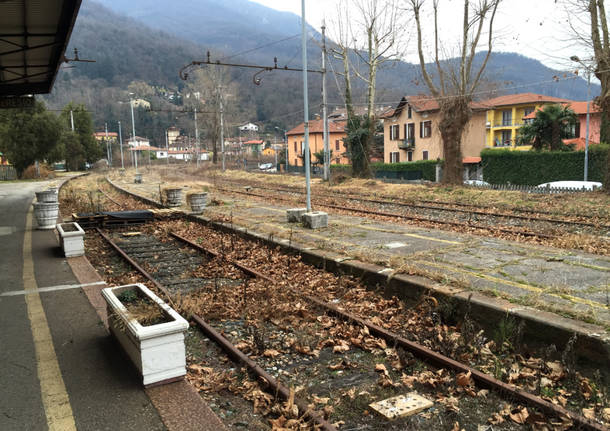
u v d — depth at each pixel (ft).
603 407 13.28
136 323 13.94
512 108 162.61
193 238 43.21
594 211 50.26
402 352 16.66
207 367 16.26
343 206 64.69
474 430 12.58
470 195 69.87
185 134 464.65
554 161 115.24
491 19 78.48
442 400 13.91
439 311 20.54
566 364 15.23
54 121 151.53
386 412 13.16
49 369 14.79
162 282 28.09
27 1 38.96
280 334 19.54
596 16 64.08
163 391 13.48
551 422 12.55
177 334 14.01
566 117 117.60
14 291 23.91
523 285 21.47
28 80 73.46
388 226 42.42
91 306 21.29
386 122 193.36
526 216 48.57
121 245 40.47
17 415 12.13
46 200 47.06
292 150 267.59
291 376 15.80
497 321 18.30
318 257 30.25
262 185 115.96
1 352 16.15
